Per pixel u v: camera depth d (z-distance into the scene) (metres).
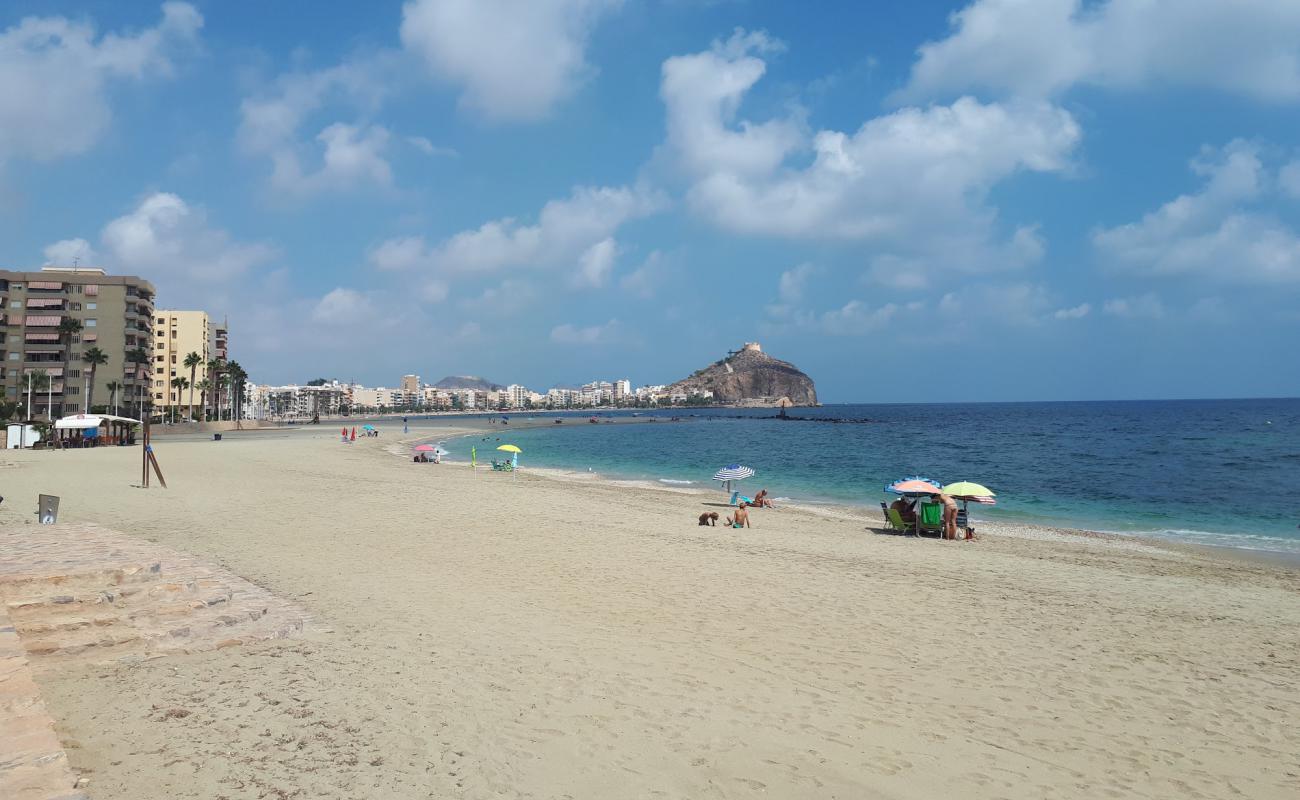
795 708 7.36
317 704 6.81
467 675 7.82
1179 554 19.56
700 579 13.48
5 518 17.14
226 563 13.48
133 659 7.71
